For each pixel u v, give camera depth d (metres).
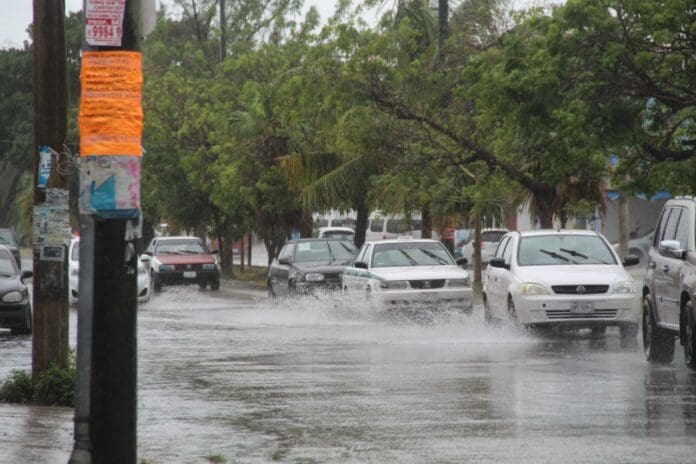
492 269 31.83
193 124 69.19
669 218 24.27
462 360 24.66
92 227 11.02
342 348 28.16
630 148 30.53
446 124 40.50
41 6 18.61
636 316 28.25
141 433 15.45
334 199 50.84
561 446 13.73
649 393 18.67
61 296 19.27
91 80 10.59
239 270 80.94
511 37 30.31
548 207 39.25
